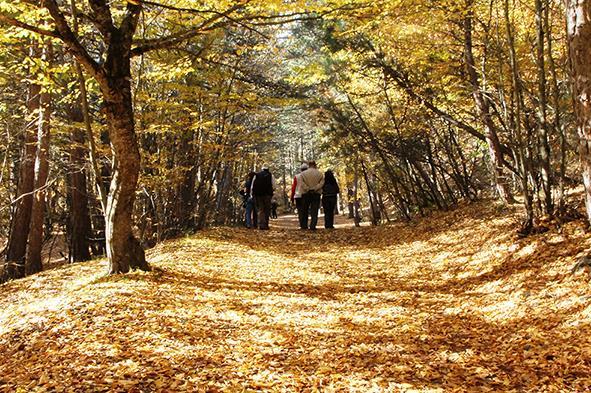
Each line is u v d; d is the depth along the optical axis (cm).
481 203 1398
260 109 1700
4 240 2078
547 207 870
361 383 442
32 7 753
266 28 1262
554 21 998
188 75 1477
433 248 1159
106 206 862
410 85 1427
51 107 1270
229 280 887
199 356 505
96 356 494
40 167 1302
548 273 669
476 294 715
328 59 1433
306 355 522
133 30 805
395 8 993
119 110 802
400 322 636
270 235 1579
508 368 449
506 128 1027
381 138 1694
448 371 463
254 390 425
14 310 762
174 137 1648
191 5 940
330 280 923
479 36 1180
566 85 898
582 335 462
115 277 812
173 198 1750
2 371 498
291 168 5791
